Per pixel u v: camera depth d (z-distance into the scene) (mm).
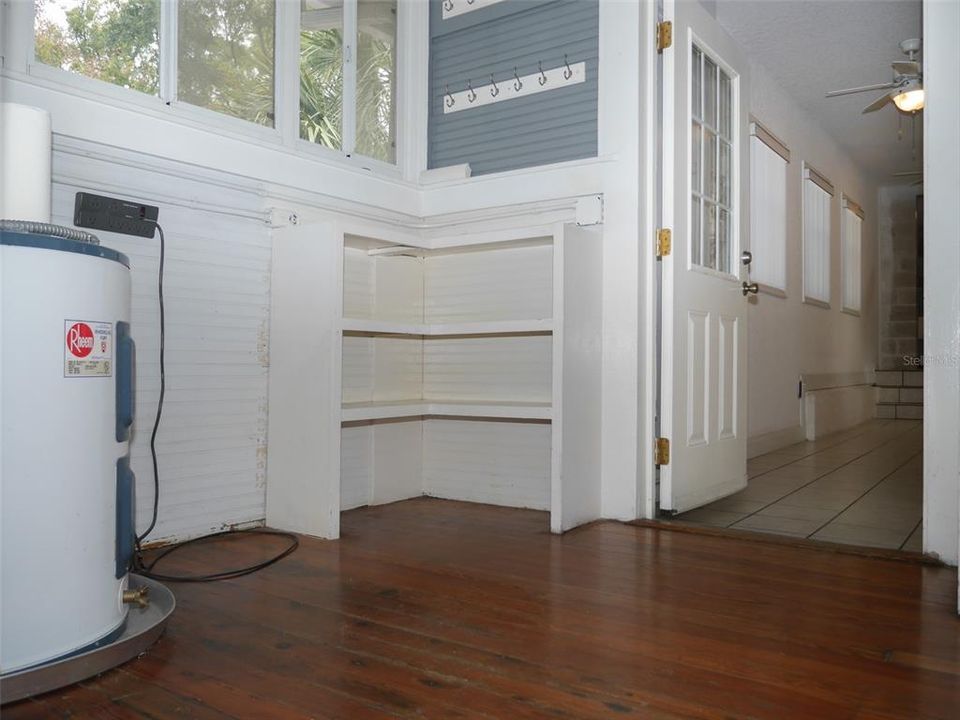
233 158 2697
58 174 2195
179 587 2066
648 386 2990
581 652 1623
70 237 1571
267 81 2914
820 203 6844
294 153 2932
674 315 2994
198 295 2582
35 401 1433
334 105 3230
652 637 1717
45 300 1445
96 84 2328
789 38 4941
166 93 2547
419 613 1869
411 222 3518
